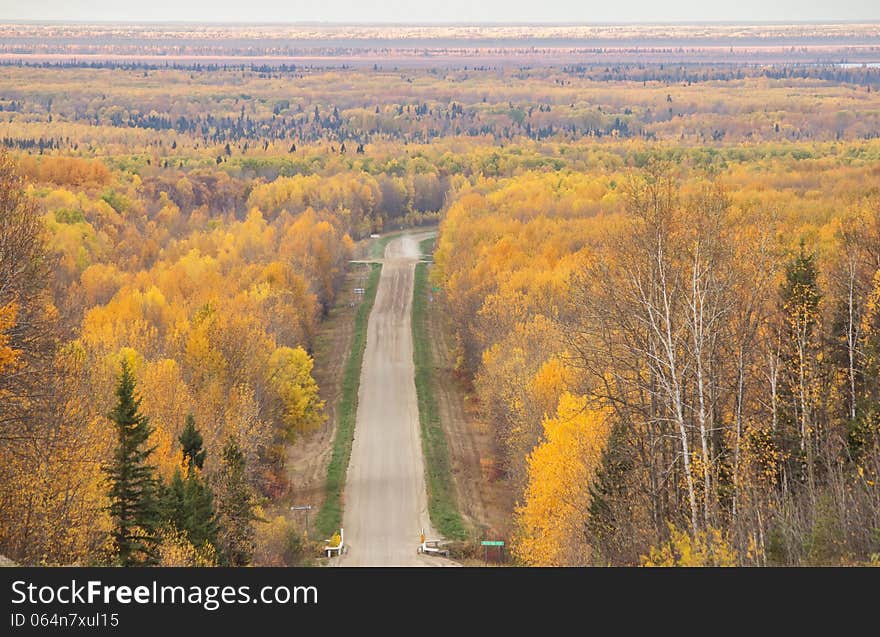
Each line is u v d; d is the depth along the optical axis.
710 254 44.66
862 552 37.16
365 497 95.06
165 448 70.12
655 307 44.72
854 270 64.19
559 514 60.06
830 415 52.78
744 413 49.31
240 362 99.31
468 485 98.88
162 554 53.09
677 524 46.00
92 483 54.69
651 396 46.84
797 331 51.28
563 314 104.44
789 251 60.62
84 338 98.75
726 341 46.22
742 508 42.34
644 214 46.19
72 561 49.97
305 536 81.12
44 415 56.78
